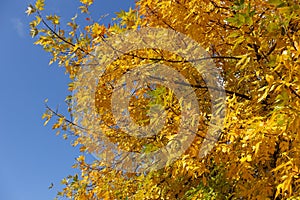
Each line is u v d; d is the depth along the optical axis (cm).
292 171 258
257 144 263
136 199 436
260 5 335
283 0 248
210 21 349
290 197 279
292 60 244
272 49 300
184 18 353
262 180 328
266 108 344
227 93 398
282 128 247
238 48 351
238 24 265
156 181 433
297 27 298
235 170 316
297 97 233
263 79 334
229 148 309
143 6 372
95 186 525
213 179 389
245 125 296
